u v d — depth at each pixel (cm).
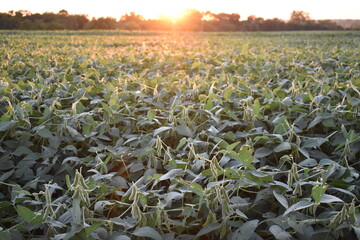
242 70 586
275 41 1967
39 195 251
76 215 166
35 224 181
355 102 311
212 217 183
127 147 268
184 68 675
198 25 7456
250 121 305
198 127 317
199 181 216
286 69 630
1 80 444
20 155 282
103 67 610
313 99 324
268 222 193
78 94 388
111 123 314
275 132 269
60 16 5788
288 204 202
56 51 923
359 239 160
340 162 253
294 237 188
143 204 179
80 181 172
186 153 252
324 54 817
